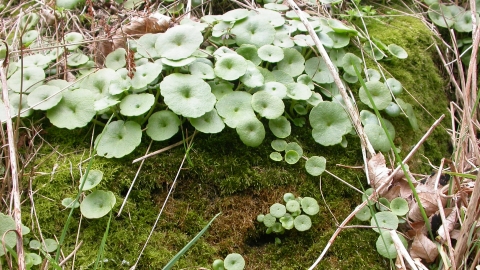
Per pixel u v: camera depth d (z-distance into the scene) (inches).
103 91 29.8
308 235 28.4
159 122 29.0
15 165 27.0
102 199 27.5
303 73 32.2
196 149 29.4
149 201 28.4
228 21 32.2
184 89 29.0
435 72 35.3
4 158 28.9
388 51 33.9
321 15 35.0
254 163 29.5
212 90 30.1
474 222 26.1
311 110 30.0
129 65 29.3
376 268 27.7
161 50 30.0
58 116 29.3
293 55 31.7
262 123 30.0
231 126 29.0
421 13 37.1
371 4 38.3
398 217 28.4
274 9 34.2
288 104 31.1
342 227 27.9
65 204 27.6
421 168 31.7
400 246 26.8
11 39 33.4
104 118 30.0
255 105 29.4
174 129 28.9
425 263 27.5
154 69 29.5
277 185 29.2
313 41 32.3
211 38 32.3
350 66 32.0
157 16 33.0
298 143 30.2
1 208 27.6
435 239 27.5
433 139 33.3
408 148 31.7
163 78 30.2
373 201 28.6
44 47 31.4
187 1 34.9
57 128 30.1
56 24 33.1
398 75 33.7
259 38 31.7
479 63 36.2
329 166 29.9
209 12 34.9
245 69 29.8
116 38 31.2
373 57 33.7
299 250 28.2
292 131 30.6
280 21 32.7
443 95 35.2
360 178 29.7
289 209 28.1
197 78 29.4
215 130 28.9
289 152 29.5
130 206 28.0
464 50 36.6
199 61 30.9
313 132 29.9
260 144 29.8
